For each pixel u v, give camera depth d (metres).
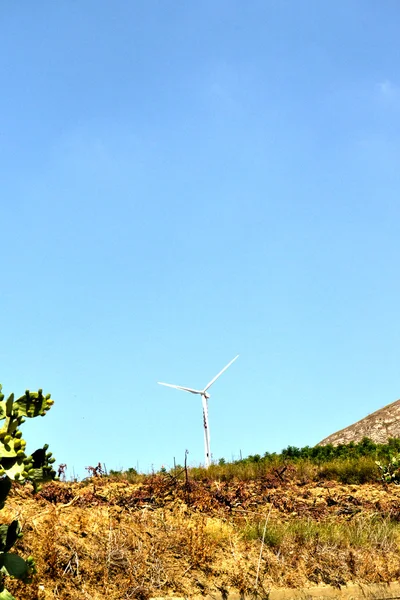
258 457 23.52
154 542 11.03
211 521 12.66
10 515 10.23
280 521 13.93
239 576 10.82
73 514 10.98
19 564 6.77
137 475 17.16
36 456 6.65
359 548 12.81
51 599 9.05
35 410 6.64
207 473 18.73
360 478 18.81
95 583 9.70
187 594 10.21
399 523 14.67
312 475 19.09
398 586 11.77
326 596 11.23
